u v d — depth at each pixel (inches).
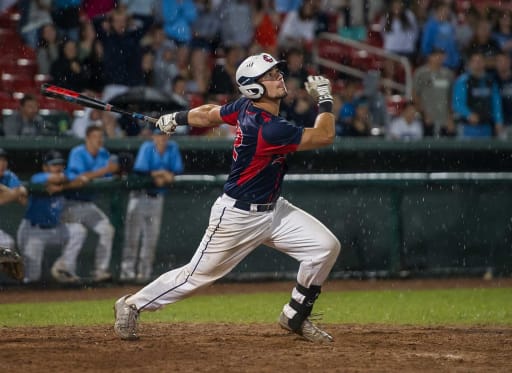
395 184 1744.6
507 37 2288.4
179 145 1683.1
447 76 2049.7
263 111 860.0
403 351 871.1
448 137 1945.1
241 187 867.4
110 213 1610.5
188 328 1045.2
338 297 1489.9
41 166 1643.7
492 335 998.4
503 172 1855.3
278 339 941.8
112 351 851.4
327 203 1715.1
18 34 2075.5
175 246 1653.5
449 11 2278.5
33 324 1126.4
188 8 2059.5
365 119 1929.1
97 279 1604.3
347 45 2315.5
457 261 1790.1
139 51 1868.8
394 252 1748.3
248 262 1688.0
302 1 2278.5
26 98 1715.1
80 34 1855.3
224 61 2006.6
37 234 1565.0
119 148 1662.2
